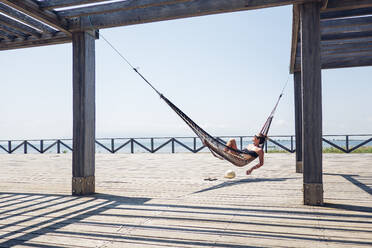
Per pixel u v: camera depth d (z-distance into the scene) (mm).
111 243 2820
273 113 6223
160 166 9844
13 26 5109
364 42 6344
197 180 6770
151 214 3830
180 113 4824
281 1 4258
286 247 2641
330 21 5590
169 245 2740
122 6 4586
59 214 3908
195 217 3654
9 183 6750
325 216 3627
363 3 4188
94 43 5578
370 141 13102
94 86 5531
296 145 7613
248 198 4730
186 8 4621
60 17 4984
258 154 5664
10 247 2752
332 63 7566
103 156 14641
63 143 17203
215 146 4965
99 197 5004
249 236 2943
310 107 4238
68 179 7328
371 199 4559
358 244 2689
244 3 4355
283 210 3934
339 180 6324
